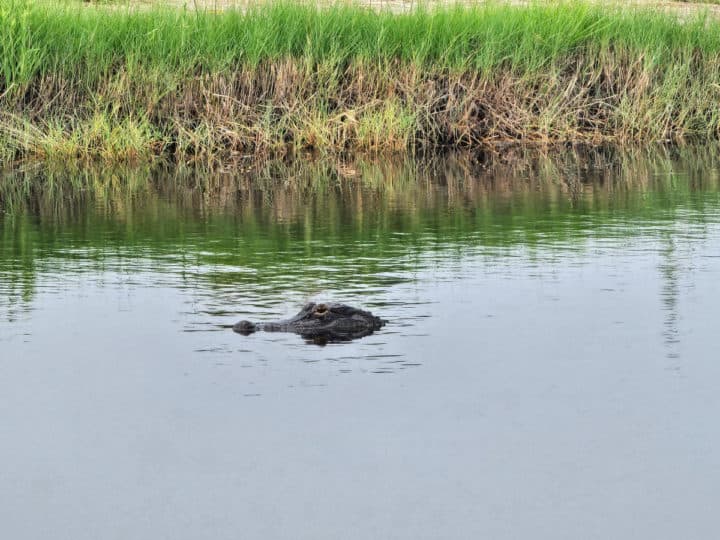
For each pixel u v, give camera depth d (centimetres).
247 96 2139
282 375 834
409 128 2156
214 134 2095
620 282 1102
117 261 1211
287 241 1326
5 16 2042
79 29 2108
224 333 937
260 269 1167
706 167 1967
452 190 1733
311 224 1441
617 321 966
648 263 1187
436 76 2228
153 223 1455
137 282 1111
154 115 2112
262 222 1461
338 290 1074
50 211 1549
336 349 895
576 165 2002
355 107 2155
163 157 2062
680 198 1641
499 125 2241
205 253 1254
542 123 2241
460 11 2312
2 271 1162
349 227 1418
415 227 1414
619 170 1941
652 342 909
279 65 2144
